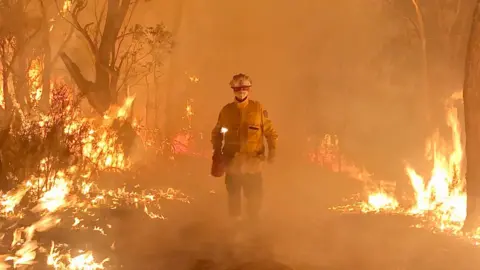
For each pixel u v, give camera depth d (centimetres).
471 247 546
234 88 691
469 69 620
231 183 696
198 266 462
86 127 880
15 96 1011
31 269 422
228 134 694
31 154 742
